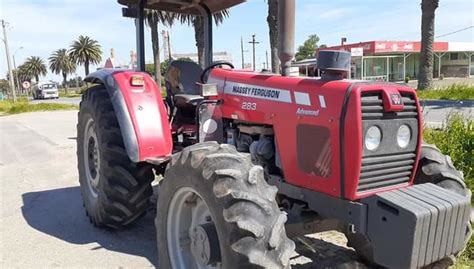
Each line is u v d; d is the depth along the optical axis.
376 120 2.54
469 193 2.94
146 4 4.38
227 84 3.55
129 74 4.02
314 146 2.73
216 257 2.58
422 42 19.19
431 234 2.34
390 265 2.40
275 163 3.11
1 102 41.25
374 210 2.46
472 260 3.39
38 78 92.75
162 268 3.03
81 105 4.60
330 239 4.01
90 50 72.62
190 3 4.41
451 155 5.01
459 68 45.34
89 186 4.48
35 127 15.41
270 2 12.93
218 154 2.61
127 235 4.18
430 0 18.64
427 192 2.55
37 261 3.65
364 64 38.41
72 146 10.19
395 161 2.68
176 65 4.42
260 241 2.29
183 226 2.96
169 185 2.88
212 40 4.59
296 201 2.98
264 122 3.13
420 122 2.75
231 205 2.37
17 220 4.72
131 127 3.73
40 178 6.86
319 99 2.71
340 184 2.58
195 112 4.03
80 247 3.92
